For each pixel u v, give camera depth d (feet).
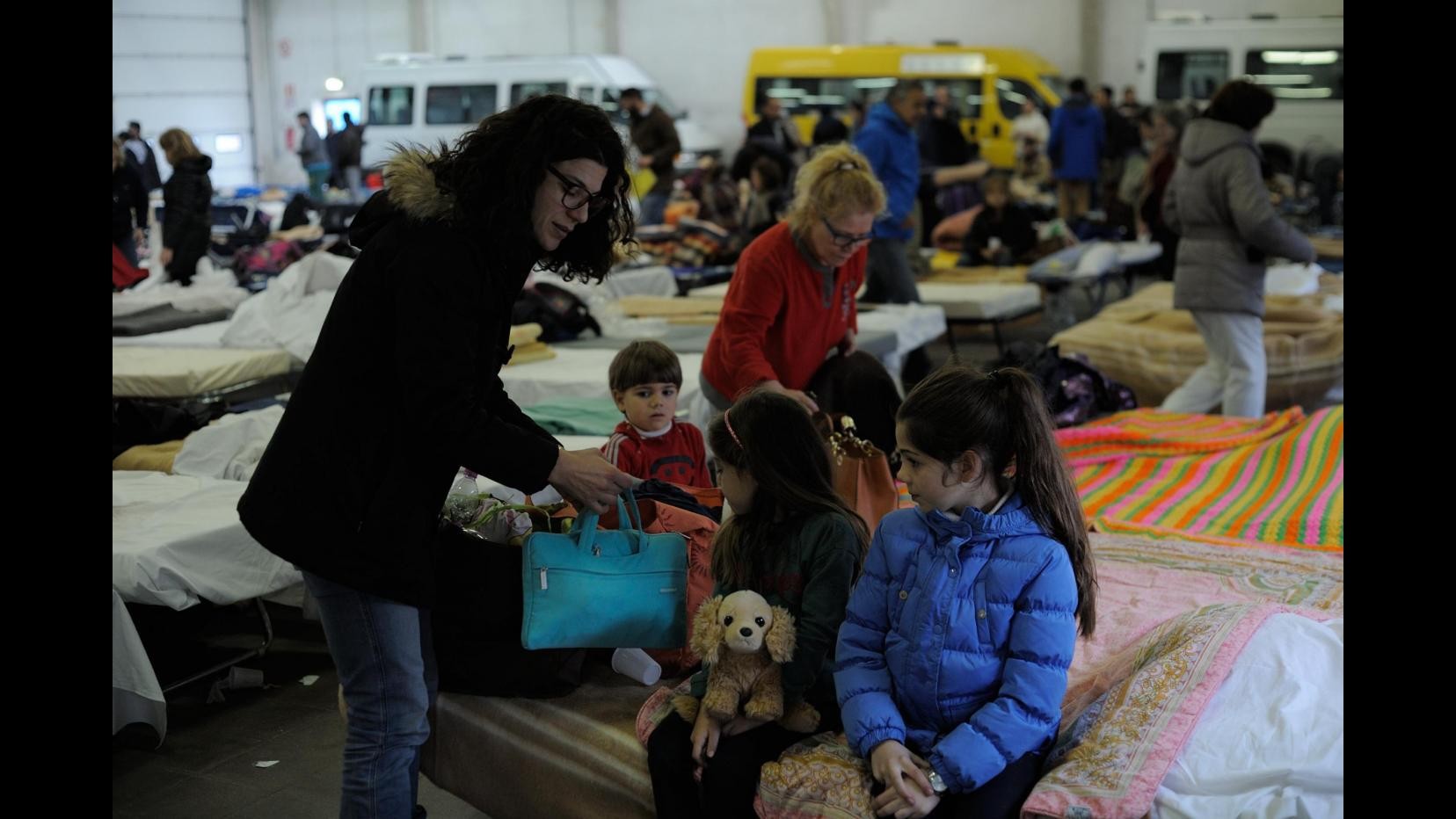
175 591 11.02
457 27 75.87
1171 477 16.02
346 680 7.79
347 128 58.70
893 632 7.48
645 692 9.06
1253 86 18.43
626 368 10.84
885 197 11.77
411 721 7.86
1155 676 7.61
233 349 19.98
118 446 15.40
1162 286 27.68
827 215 11.54
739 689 7.78
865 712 7.29
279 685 12.69
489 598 8.80
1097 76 63.21
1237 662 7.66
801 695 7.86
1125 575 11.37
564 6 73.31
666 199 40.14
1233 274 18.98
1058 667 7.15
